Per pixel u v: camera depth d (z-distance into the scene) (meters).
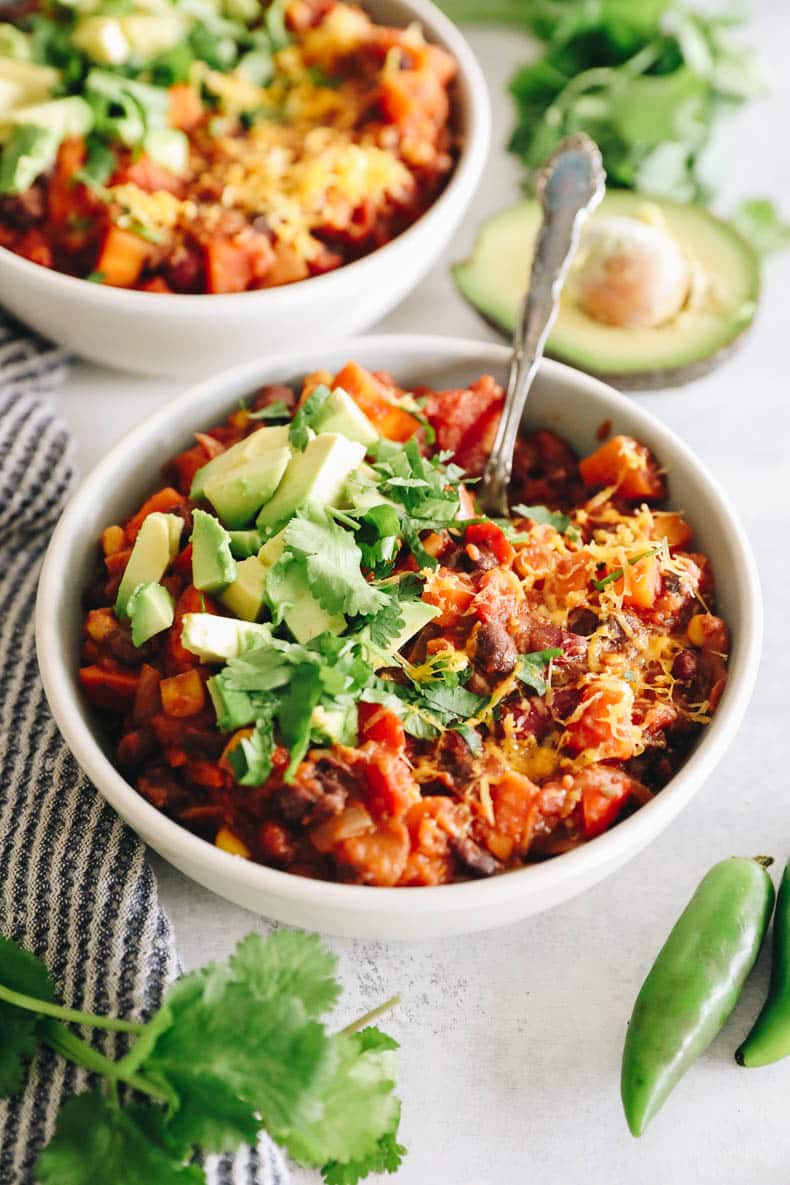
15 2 0.58
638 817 0.39
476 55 0.66
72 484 0.50
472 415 0.48
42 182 0.53
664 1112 0.41
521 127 0.60
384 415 0.47
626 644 0.43
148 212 0.52
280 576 0.41
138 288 0.53
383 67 0.56
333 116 0.55
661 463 0.46
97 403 0.54
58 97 0.54
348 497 0.43
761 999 0.42
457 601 0.42
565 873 0.39
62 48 0.55
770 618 0.50
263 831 0.40
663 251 0.51
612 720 0.41
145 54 0.55
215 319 0.50
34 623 0.47
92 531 0.45
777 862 0.45
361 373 0.47
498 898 0.38
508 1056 0.42
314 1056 0.36
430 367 0.49
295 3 0.57
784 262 0.59
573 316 0.53
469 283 0.53
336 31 0.56
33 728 0.45
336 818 0.40
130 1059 0.37
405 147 0.54
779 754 0.47
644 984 0.41
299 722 0.39
